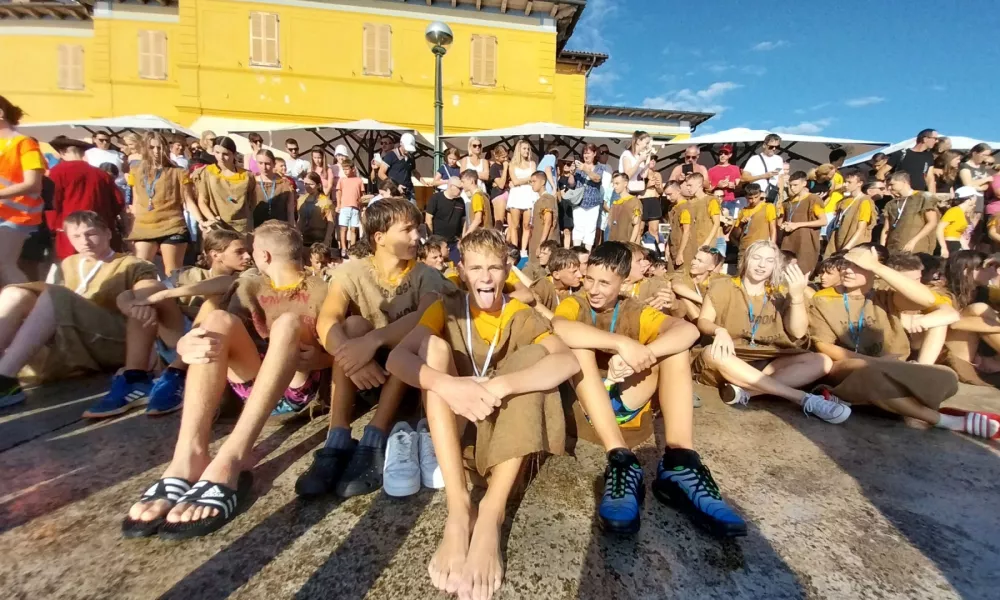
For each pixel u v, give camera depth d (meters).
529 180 7.24
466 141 10.92
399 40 14.36
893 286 2.81
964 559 1.41
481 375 1.81
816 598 1.25
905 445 2.19
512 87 15.00
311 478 1.67
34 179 3.49
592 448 2.15
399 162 8.67
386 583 1.28
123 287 2.79
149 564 1.33
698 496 1.58
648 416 2.14
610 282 2.05
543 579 1.31
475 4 14.49
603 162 8.92
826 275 2.96
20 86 15.54
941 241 5.52
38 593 1.21
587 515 1.62
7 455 1.90
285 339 1.76
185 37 13.45
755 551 1.44
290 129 10.75
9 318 2.45
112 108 14.44
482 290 1.76
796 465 1.98
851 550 1.45
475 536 1.36
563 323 1.96
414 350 1.71
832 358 2.83
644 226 7.53
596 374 1.86
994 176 5.87
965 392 3.07
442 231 6.80
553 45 15.05
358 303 2.24
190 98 13.61
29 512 1.54
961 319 3.20
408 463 1.73
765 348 2.80
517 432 1.51
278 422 2.31
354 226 7.98
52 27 15.41
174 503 1.49
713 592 1.27
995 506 1.69
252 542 1.43
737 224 6.55
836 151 8.66
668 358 1.86
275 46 13.80
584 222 7.48
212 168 5.25
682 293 3.73
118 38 14.27
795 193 6.23
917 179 6.43
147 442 2.03
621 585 1.29
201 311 2.29
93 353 2.74
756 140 8.66
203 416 1.67
